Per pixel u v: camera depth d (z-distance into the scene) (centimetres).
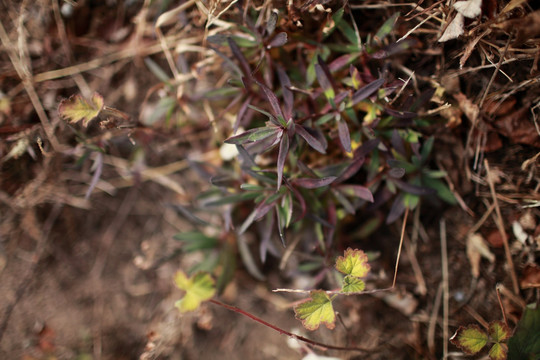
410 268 40
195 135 43
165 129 42
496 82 37
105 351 43
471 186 38
